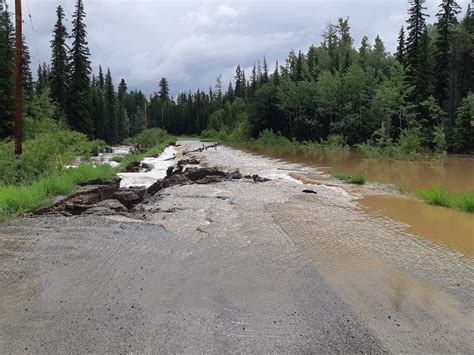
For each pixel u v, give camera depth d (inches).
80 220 402.0
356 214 461.7
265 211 468.1
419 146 1438.2
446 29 1633.9
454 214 466.6
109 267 272.5
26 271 262.7
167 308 211.3
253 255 301.6
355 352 171.6
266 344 177.3
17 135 628.1
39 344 175.2
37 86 2405.3
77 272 262.2
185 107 4872.0
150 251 309.0
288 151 1836.9
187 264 280.4
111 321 196.4
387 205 521.0
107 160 1285.7
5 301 218.2
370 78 2020.2
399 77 1649.9
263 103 2610.7
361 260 294.2
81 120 1813.5
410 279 257.6
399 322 198.5
